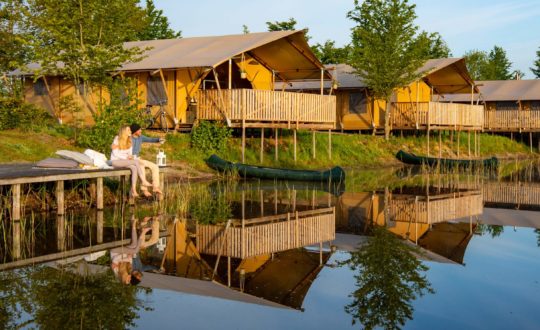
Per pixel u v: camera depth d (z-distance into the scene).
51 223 10.90
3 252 8.80
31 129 17.06
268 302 6.62
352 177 21.33
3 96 19.50
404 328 5.84
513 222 12.46
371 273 7.97
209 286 7.25
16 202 10.29
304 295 6.92
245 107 19.81
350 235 10.76
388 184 19.39
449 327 5.88
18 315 6.00
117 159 12.56
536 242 10.30
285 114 21.33
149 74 21.58
